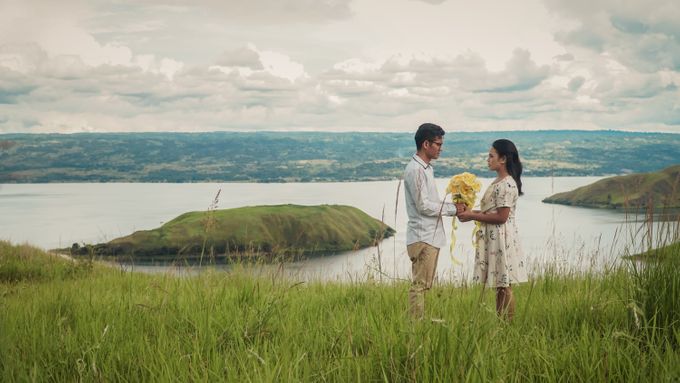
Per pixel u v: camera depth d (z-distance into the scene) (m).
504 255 5.91
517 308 6.03
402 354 3.72
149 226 145.62
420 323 4.09
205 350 4.32
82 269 12.95
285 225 111.62
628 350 3.77
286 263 7.68
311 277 7.64
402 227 111.06
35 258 15.26
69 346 4.52
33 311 6.06
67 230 138.75
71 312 6.06
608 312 4.94
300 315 5.50
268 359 3.69
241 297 6.23
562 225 103.25
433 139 6.14
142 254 76.31
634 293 4.49
